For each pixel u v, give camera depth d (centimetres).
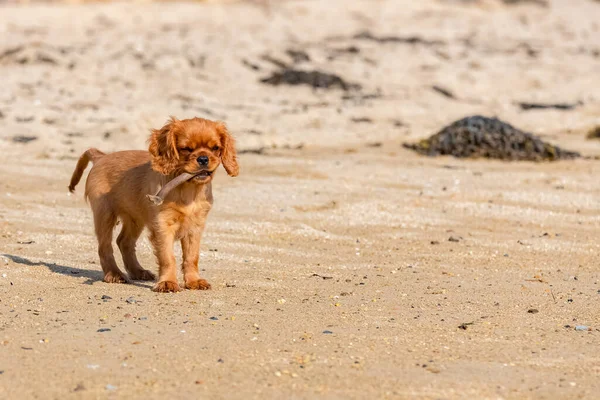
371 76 2998
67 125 2169
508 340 862
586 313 970
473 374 761
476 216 1503
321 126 2347
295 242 1320
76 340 816
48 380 719
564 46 3862
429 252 1277
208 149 991
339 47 3488
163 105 2467
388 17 4575
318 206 1538
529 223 1466
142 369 746
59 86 2677
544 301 1018
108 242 1072
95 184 1080
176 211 1009
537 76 3158
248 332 856
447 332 884
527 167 1931
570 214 1526
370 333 870
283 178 1750
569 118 2592
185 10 4622
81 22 4194
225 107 2516
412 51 3469
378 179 1762
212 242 1295
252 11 4681
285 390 709
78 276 1082
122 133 2106
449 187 1705
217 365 759
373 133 2292
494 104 2752
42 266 1123
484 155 2039
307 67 3050
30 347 795
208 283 1040
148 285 1052
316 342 833
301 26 4178
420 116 2542
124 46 3375
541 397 717
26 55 3033
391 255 1255
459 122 2117
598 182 1770
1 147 1942
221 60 3136
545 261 1236
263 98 2700
